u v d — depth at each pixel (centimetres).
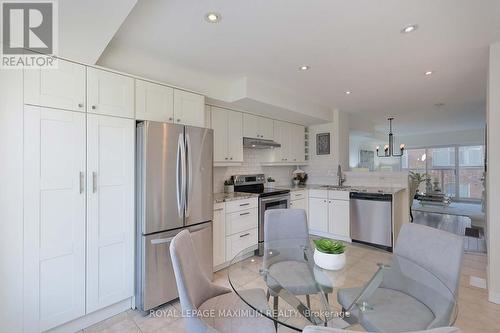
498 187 224
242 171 419
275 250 210
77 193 190
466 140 809
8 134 164
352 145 766
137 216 221
